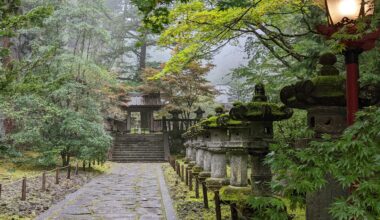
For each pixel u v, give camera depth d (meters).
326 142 3.35
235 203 6.00
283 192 3.48
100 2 22.77
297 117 9.22
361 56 7.55
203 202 9.74
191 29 7.93
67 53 19.53
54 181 14.16
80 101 19.17
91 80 21.02
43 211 9.18
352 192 3.06
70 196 11.48
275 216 3.62
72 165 20.00
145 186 14.02
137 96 36.59
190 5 7.18
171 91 31.72
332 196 3.93
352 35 3.90
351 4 4.02
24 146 21.12
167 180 15.74
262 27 8.89
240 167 8.20
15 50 21.88
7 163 18.17
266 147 5.93
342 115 4.23
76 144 17.48
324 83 4.16
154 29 5.64
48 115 16.95
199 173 12.70
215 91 30.83
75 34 20.66
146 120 39.25
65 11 19.50
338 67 8.75
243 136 8.17
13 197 10.59
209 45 8.53
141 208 9.61
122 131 34.41
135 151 29.52
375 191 2.85
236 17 7.46
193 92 31.25
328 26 4.30
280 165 3.50
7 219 8.12
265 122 6.10
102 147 18.36
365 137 2.98
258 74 12.46
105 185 14.29
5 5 6.82
